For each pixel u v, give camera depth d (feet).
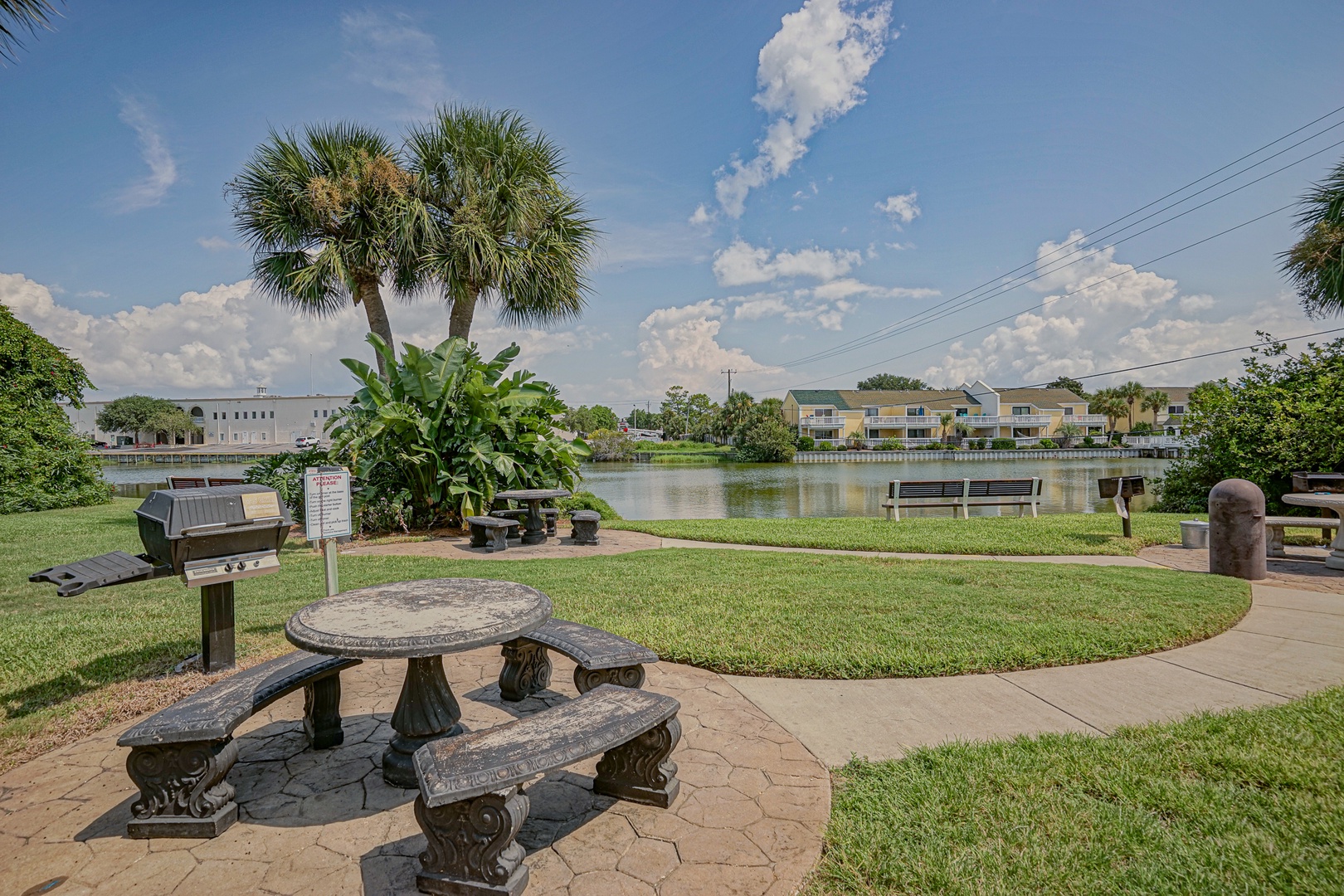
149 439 226.79
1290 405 35.83
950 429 225.97
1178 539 30.35
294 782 9.30
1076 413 230.27
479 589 10.73
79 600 20.10
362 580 21.90
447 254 39.11
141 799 8.02
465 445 35.24
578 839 7.84
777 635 15.19
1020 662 13.50
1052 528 33.50
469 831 6.66
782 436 164.35
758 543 31.53
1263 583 20.68
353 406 37.37
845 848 7.51
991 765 9.27
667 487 88.17
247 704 8.29
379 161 37.45
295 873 7.26
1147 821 7.84
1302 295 40.70
